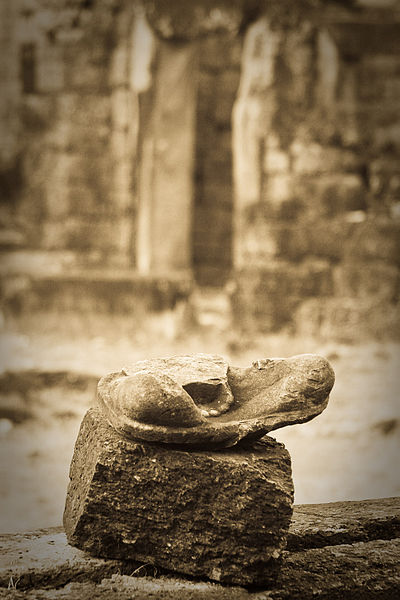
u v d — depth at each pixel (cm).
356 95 1438
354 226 1415
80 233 1370
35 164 1365
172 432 286
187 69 1376
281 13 1412
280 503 294
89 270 1364
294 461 783
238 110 1423
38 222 1366
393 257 1424
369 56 1440
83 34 1361
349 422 927
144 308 1355
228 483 292
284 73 1411
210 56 1484
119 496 292
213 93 1541
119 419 291
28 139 1367
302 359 309
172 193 1386
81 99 1365
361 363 1245
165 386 285
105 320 1341
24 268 1354
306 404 302
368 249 1416
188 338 1355
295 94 1414
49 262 1361
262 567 292
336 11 1430
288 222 1412
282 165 1410
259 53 1412
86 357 1207
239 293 1395
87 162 1370
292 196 1409
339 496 662
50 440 874
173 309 1370
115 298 1347
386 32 1442
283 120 1412
